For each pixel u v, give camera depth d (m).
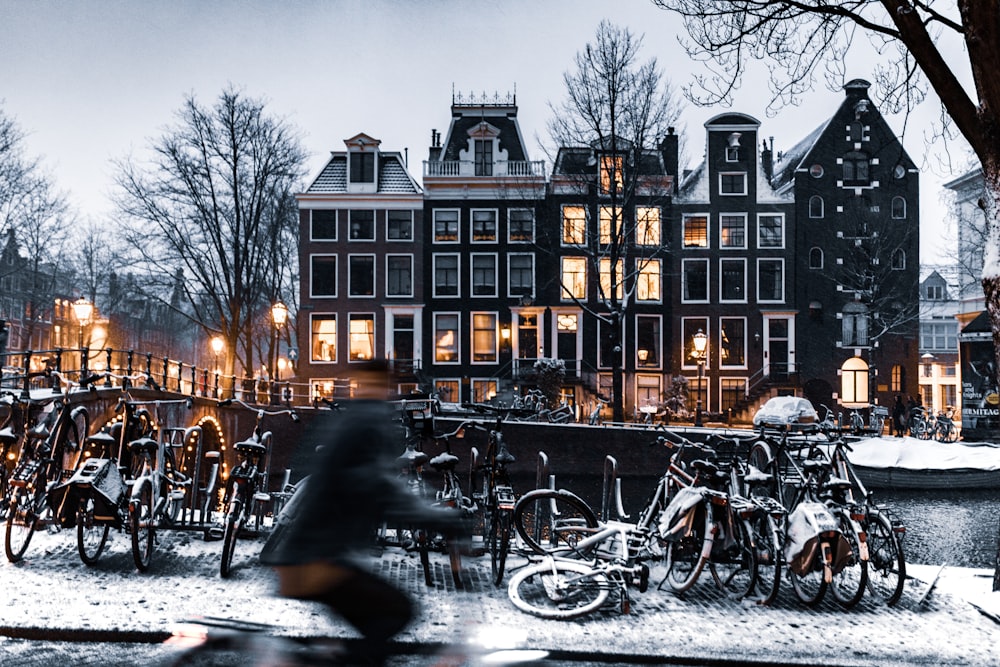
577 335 40.69
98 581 6.92
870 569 8.05
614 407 33.44
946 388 64.06
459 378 40.72
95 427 16.14
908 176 41.62
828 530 6.91
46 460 7.92
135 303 56.12
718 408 40.53
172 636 5.57
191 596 6.48
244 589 6.77
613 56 32.56
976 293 40.84
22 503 7.62
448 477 7.60
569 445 27.45
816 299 41.38
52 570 7.23
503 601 6.76
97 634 5.59
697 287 41.22
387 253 41.12
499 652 5.56
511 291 41.06
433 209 41.25
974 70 8.29
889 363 40.97
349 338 40.84
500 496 7.52
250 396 34.53
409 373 39.75
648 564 7.95
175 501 9.09
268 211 41.12
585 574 6.70
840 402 40.88
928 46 8.45
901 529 7.31
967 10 8.20
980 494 23.73
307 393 40.38
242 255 36.72
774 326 41.06
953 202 42.06
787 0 9.37
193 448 10.91
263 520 9.70
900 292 41.41
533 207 40.25
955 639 6.25
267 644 4.46
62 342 65.19
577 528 7.70
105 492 7.36
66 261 53.03
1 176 36.66
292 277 50.56
